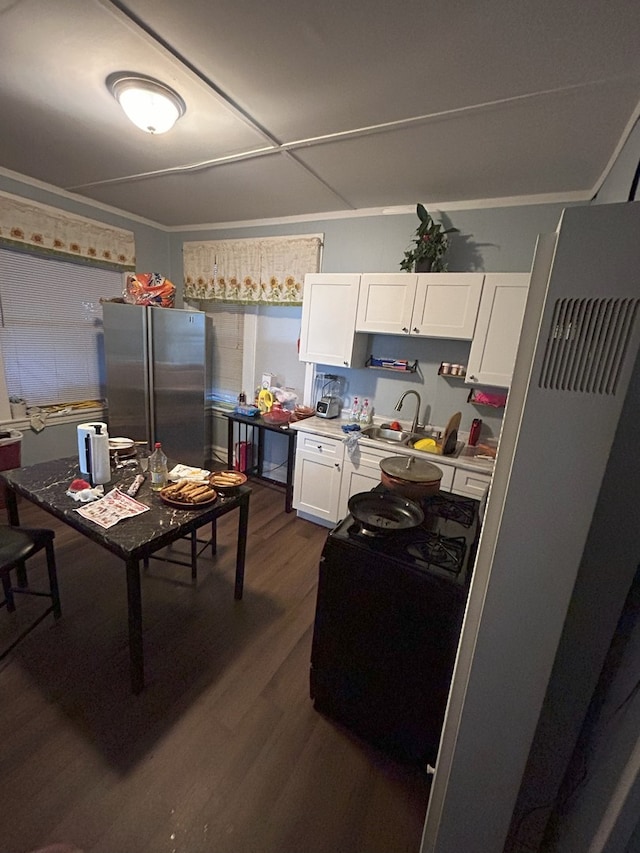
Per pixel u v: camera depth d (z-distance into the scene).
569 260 0.65
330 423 3.16
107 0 1.18
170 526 1.53
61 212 3.12
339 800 1.25
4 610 1.94
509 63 1.33
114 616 1.95
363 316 2.79
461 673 0.90
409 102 1.60
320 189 2.63
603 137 1.71
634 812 0.62
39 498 1.68
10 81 1.62
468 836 0.95
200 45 1.35
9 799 1.18
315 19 1.20
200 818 1.18
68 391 3.55
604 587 0.83
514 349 2.36
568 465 0.70
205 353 3.82
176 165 2.41
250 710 1.52
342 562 1.34
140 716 1.46
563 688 0.93
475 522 1.56
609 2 1.06
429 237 2.54
